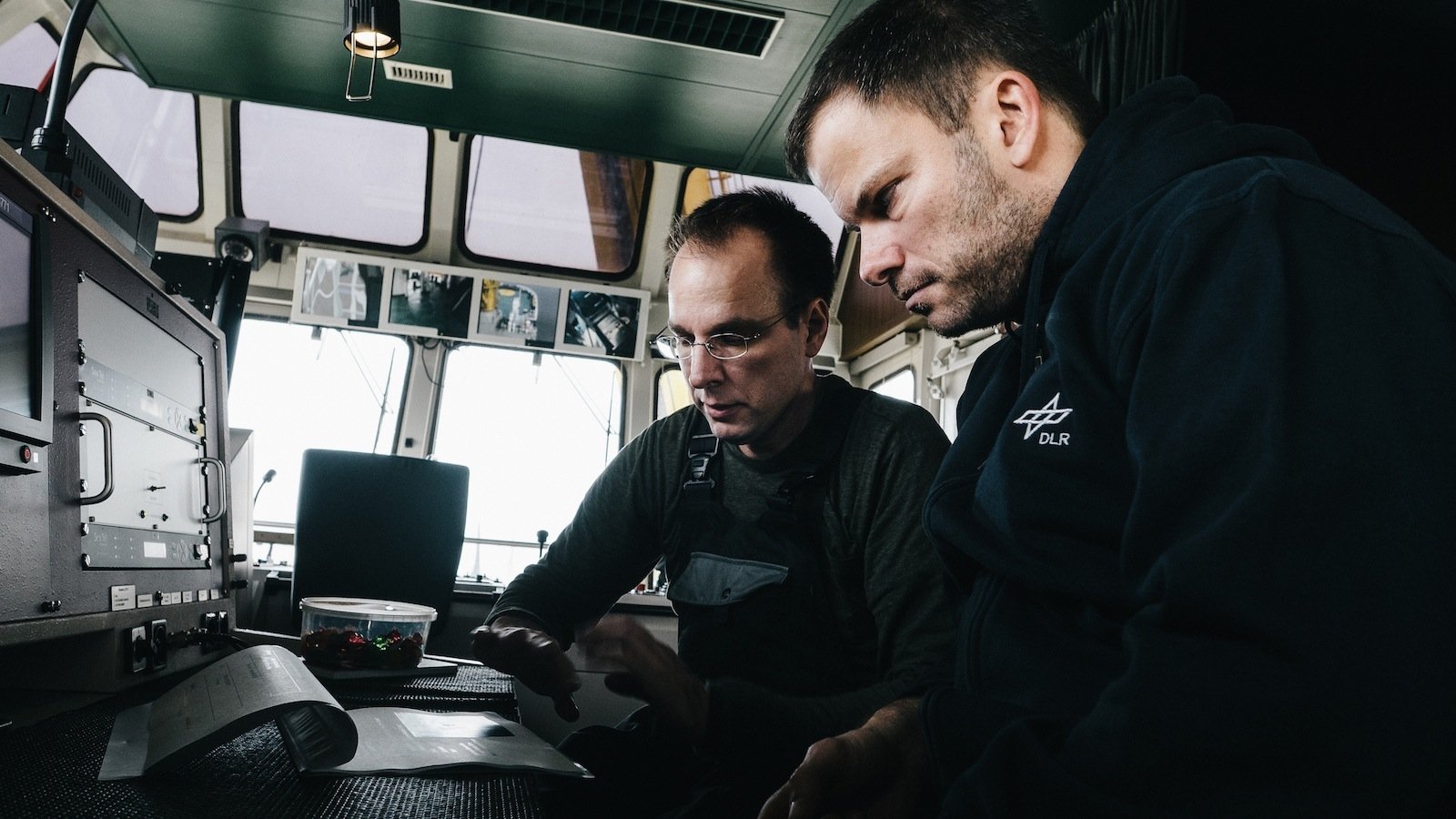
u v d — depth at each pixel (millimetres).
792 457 1285
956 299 792
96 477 1059
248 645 1428
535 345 6586
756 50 3092
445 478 2814
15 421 822
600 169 6480
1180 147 658
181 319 1447
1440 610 420
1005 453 674
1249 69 2445
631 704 2770
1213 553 452
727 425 1256
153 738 738
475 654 1084
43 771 640
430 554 2746
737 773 1136
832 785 736
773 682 1225
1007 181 751
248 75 3438
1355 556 430
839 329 7621
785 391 1244
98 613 1002
